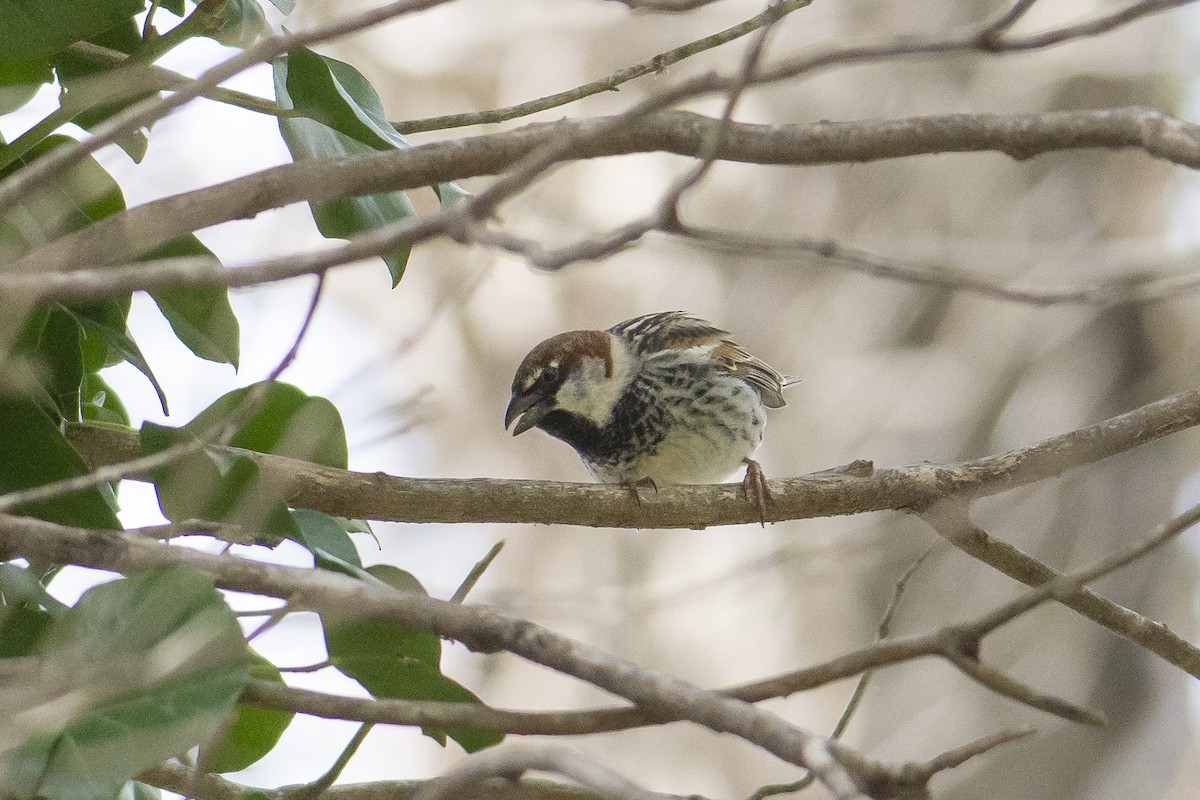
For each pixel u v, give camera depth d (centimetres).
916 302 1822
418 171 606
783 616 1778
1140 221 1773
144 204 585
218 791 632
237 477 590
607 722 496
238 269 430
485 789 595
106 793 480
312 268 431
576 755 446
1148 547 485
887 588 1770
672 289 1889
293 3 720
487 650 518
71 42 591
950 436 1756
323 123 651
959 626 473
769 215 1889
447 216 433
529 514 739
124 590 521
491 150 612
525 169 433
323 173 604
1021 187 1825
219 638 513
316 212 668
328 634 603
